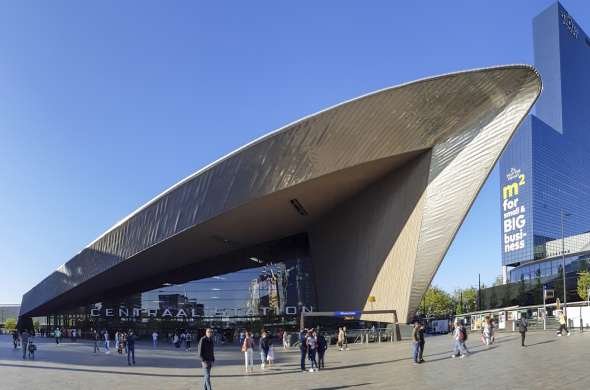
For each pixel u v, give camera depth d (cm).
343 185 3303
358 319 3569
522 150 13138
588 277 7019
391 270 3216
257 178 3136
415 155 2988
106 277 4538
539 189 12862
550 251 11950
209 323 4631
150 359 2542
